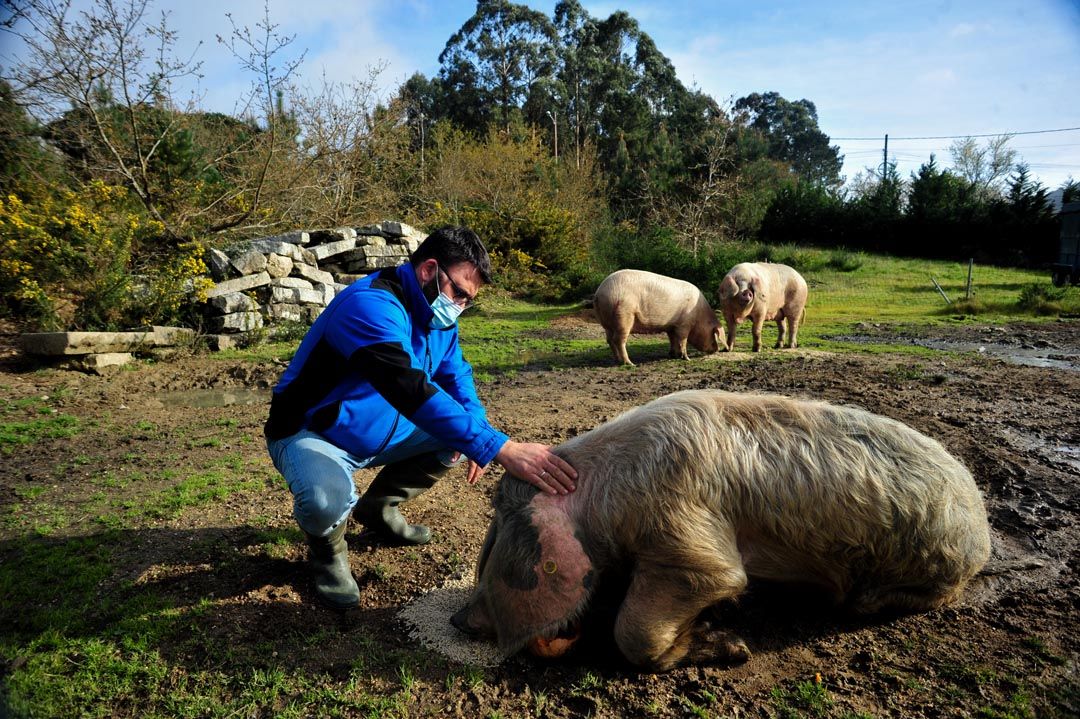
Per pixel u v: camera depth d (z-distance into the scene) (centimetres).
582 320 1661
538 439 637
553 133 4997
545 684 288
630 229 3044
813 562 291
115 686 287
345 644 315
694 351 1219
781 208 4050
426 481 396
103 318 1139
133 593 361
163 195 1508
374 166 2128
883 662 294
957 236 3697
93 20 1345
